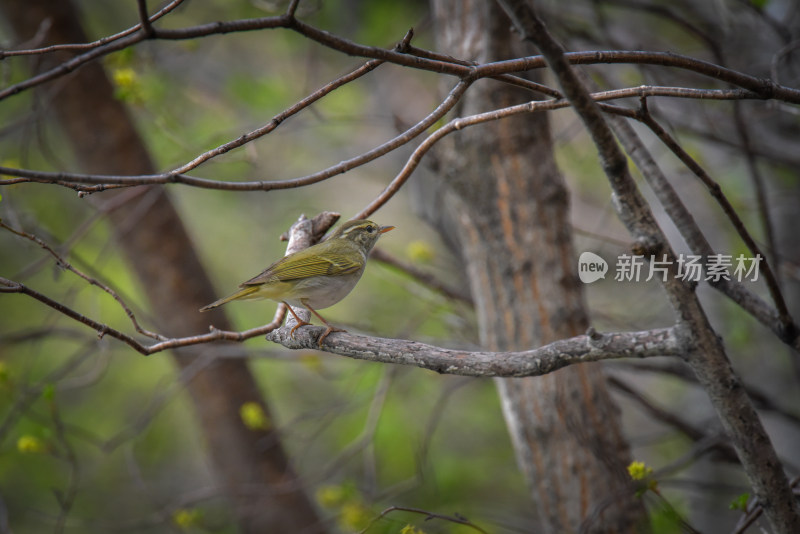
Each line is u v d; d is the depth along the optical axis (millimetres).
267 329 7348
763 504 5812
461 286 14172
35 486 15227
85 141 12508
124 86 10680
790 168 12555
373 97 19094
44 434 10219
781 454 14086
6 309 16766
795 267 11703
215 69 18000
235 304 17312
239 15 16734
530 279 9336
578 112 4723
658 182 6625
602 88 11984
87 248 16750
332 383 17297
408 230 19000
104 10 17422
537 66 5738
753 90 5805
